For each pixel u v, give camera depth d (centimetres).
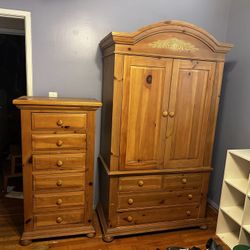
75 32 220
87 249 195
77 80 229
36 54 215
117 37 176
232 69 243
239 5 238
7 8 202
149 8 232
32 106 177
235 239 210
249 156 187
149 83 193
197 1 244
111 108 194
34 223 197
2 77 371
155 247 201
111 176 199
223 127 256
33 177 189
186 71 199
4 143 376
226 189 211
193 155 217
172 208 221
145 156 205
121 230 208
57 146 189
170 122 204
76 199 202
